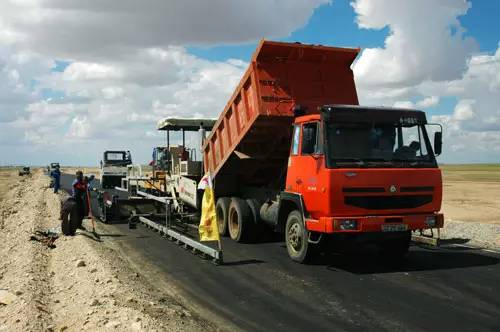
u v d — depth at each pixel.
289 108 10.99
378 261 10.22
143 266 9.98
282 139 11.71
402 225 9.06
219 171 13.70
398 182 9.09
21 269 9.71
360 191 8.88
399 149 9.41
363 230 8.86
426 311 6.83
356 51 11.52
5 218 20.56
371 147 9.21
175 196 16.33
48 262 10.72
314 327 6.25
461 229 14.19
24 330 6.17
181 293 7.96
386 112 9.42
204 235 10.15
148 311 6.62
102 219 16.86
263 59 11.02
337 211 8.84
